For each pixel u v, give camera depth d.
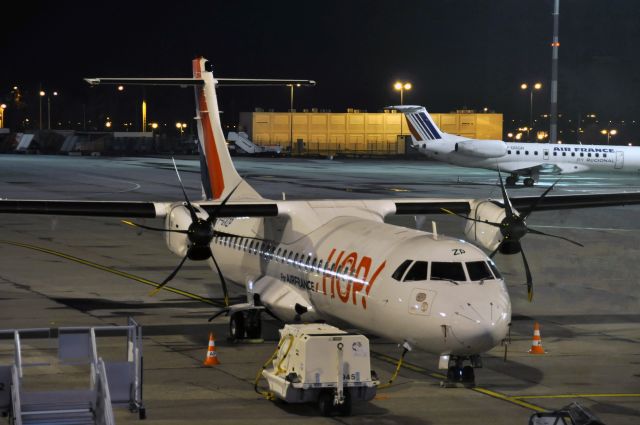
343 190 113.12
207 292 47.81
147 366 32.09
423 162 190.75
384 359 33.19
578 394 28.84
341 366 26.12
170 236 35.94
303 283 34.34
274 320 40.41
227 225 41.34
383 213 37.53
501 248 35.66
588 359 33.66
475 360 29.25
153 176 140.25
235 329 35.94
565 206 40.41
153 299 45.62
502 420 26.03
